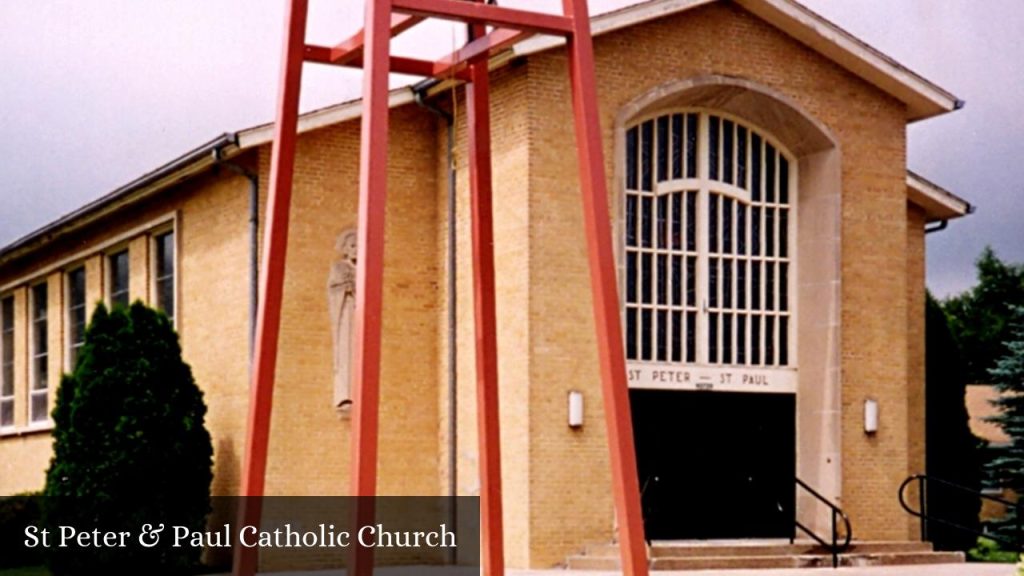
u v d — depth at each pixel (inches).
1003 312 2452.0
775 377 962.7
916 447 1060.5
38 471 1264.8
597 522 866.8
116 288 1134.4
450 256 936.3
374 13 558.9
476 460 908.6
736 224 956.6
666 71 917.2
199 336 974.4
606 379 579.2
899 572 826.2
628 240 917.8
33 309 1315.2
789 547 886.4
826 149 967.6
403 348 941.2
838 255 959.0
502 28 618.5
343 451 915.4
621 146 896.9
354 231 928.9
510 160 882.8
